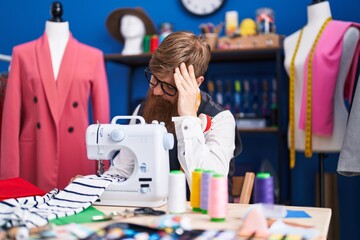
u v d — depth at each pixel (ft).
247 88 9.80
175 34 4.95
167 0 10.53
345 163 5.92
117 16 10.02
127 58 9.58
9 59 8.69
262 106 9.76
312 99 7.61
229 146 4.97
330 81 7.47
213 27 9.73
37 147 7.54
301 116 7.72
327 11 7.96
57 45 7.93
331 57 7.45
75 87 7.73
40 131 7.52
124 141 4.29
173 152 5.29
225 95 10.05
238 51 8.71
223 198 3.50
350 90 7.84
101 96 8.02
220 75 10.19
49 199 4.23
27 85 7.63
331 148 7.63
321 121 7.51
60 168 7.63
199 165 4.47
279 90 8.52
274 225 3.26
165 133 4.33
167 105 5.43
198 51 4.91
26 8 11.55
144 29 9.90
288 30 9.71
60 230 3.16
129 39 9.87
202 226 3.36
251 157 9.95
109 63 11.03
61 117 7.62
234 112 9.86
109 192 4.30
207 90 10.02
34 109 7.63
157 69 4.84
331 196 8.95
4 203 4.00
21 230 3.03
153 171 4.21
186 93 4.73
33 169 7.67
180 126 4.55
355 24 7.64
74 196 4.22
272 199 3.55
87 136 4.45
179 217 3.43
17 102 7.60
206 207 3.68
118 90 10.98
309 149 7.64
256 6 9.89
